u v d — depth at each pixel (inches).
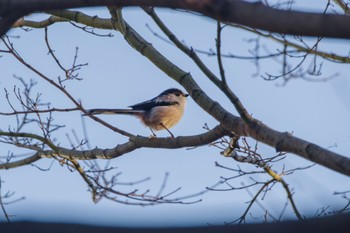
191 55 319.6
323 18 190.9
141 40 419.5
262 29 198.2
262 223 172.1
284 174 453.7
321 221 167.2
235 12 198.1
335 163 247.4
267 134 287.1
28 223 161.8
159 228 164.1
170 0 202.2
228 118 335.3
